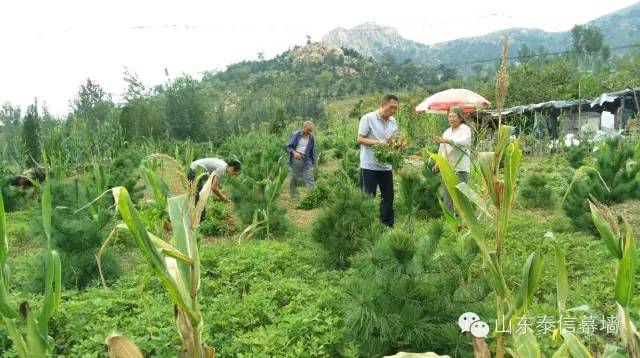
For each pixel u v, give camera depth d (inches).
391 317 128.0
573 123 1070.4
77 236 210.4
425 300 130.1
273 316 160.4
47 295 83.7
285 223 322.3
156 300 177.8
